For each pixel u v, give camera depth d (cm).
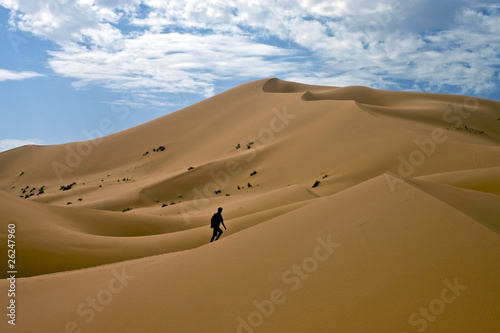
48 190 8962
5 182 10506
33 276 1451
